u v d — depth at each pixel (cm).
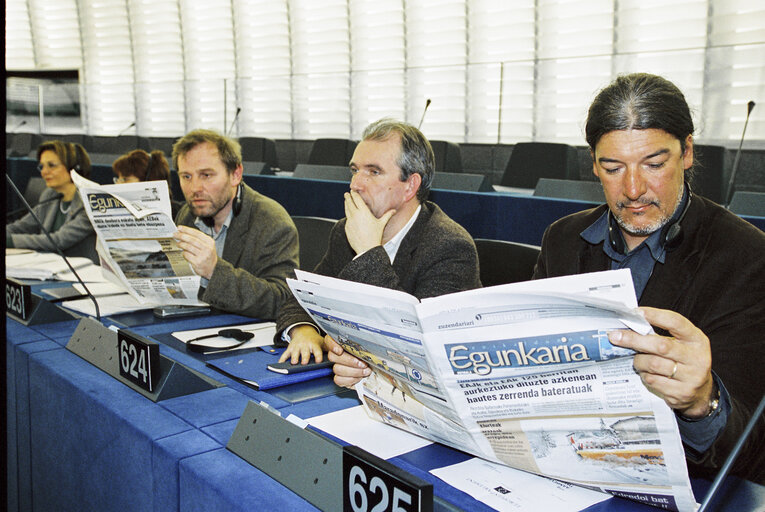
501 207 301
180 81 566
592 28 561
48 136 547
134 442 99
